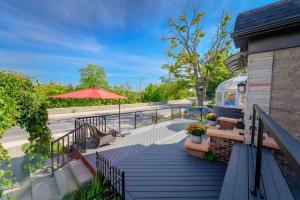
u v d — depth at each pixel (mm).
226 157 4480
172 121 11133
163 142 6449
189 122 10695
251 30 3797
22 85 4848
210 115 7348
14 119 4223
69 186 4211
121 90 33688
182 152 5340
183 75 22344
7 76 4430
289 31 3613
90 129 6121
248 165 2949
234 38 4191
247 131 4141
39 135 5512
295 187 3354
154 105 32031
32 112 5043
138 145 6109
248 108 4152
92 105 22641
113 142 6414
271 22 3486
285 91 3693
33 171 5273
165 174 3918
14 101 4223
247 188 2264
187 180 3668
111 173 3742
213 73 20797
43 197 4016
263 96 3955
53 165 5434
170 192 3232
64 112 18859
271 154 3424
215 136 4605
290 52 3621
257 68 4027
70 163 5055
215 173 3982
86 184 3992
